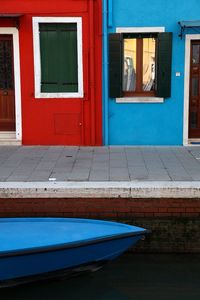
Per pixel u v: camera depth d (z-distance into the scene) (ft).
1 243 21.58
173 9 36.32
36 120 37.65
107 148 36.83
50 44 37.06
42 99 37.42
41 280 22.21
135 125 37.73
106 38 36.70
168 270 23.79
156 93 37.47
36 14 36.50
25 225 23.67
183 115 37.37
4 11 36.45
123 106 37.52
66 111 37.52
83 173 29.09
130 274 23.36
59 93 37.29
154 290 21.90
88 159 33.09
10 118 38.45
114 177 28.02
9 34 37.09
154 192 25.64
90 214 26.03
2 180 27.53
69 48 37.14
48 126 37.73
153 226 25.91
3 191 25.99
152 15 36.45
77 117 37.58
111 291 21.90
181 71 36.91
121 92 37.40
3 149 36.40
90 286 22.34
